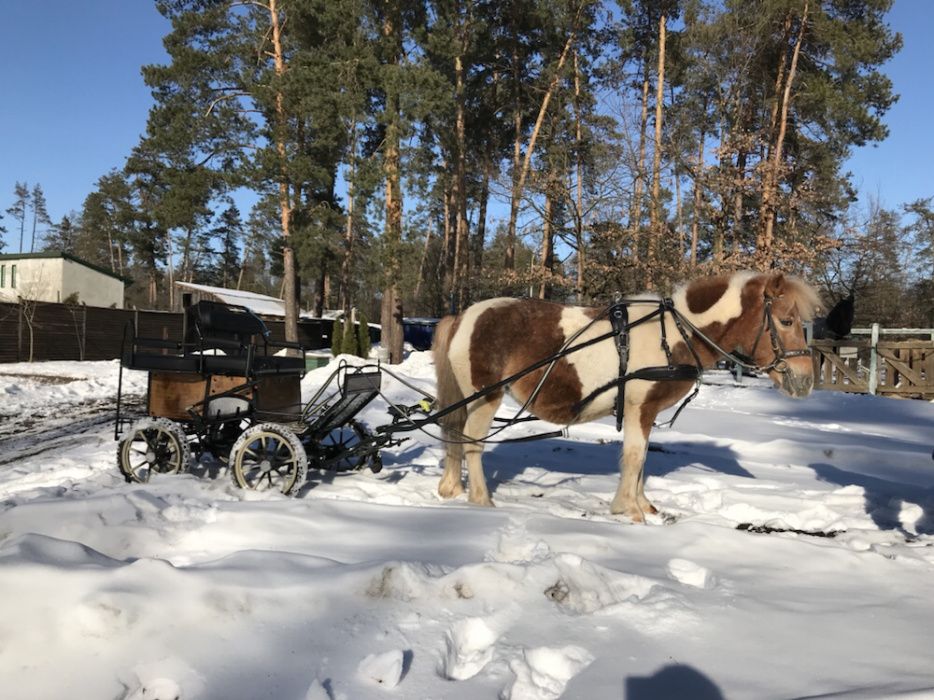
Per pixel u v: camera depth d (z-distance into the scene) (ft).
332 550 13.10
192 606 9.80
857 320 97.35
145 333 99.50
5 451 30.68
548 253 95.09
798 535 16.88
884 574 13.15
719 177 71.36
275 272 152.46
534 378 18.28
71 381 65.16
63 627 9.17
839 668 9.05
